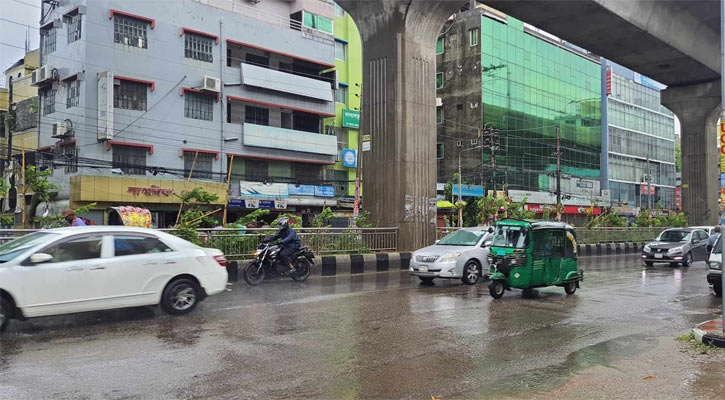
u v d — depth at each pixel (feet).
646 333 26.16
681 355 21.65
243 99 112.88
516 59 184.03
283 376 18.35
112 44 96.22
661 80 113.70
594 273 57.11
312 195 121.80
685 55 92.53
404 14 61.00
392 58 61.98
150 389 16.78
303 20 129.08
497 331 26.16
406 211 61.41
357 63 139.44
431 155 64.64
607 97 218.18
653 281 49.42
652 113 245.65
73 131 94.94
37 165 101.04
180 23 104.12
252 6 123.95
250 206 110.22
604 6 70.44
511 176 178.60
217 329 25.63
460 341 23.94
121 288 26.68
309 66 127.54
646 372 19.21
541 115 191.72
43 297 24.53
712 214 118.83
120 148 97.30
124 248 27.30
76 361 19.86
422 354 21.59
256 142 113.50
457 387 17.47
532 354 21.84
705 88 115.03
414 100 62.90
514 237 37.37
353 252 56.39
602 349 22.79
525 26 188.24
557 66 199.93
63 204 94.58
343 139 135.03
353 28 139.13
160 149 101.40
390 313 30.50
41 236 26.40
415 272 44.29
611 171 218.38
